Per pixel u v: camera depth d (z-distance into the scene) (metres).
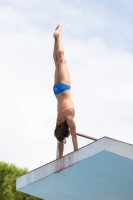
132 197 10.52
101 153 9.00
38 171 10.35
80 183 10.26
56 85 11.48
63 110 11.05
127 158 8.98
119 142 9.03
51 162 10.07
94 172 9.67
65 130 10.86
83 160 9.34
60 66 11.62
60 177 10.10
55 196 11.25
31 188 10.82
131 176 9.55
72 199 11.28
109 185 10.12
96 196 10.85
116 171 9.48
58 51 11.78
